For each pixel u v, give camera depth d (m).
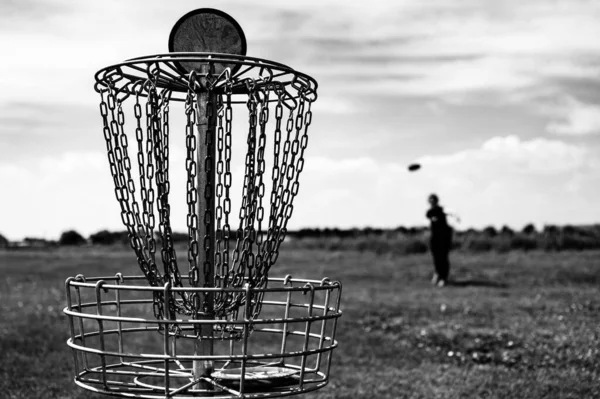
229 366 3.69
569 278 19.47
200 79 2.91
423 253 30.44
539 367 8.45
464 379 7.79
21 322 11.01
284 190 2.94
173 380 6.58
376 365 8.62
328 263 25.56
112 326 10.77
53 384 7.02
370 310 12.77
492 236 33.47
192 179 2.72
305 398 6.78
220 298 2.89
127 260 25.05
